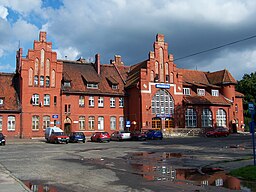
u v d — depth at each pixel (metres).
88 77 56.59
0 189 11.00
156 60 57.47
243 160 19.67
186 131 56.09
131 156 23.69
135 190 11.05
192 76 67.31
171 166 17.64
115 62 65.69
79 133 44.06
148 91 55.75
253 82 77.88
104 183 12.47
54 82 52.53
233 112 65.69
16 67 57.09
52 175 14.71
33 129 50.16
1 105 49.19
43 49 52.38
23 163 19.64
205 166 17.47
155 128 55.84
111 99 57.06
